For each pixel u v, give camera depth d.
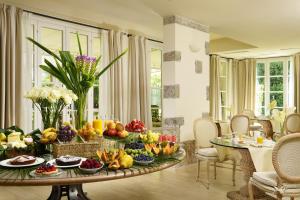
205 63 5.82
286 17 5.21
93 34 5.82
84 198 2.61
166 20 5.23
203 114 5.78
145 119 6.51
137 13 5.20
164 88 5.29
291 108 7.59
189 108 5.45
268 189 2.77
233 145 3.53
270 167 3.39
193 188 4.09
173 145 2.34
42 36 5.08
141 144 2.32
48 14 5.07
